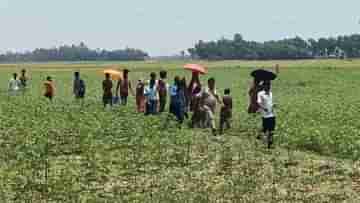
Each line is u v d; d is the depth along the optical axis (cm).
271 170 1677
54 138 2144
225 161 1795
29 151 1892
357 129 2392
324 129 2336
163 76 2917
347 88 5747
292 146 2070
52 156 1869
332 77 7544
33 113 2917
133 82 6481
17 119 2636
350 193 1425
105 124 2500
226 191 1423
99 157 1830
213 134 2333
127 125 2488
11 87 4275
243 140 2225
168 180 1542
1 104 3412
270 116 2031
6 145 1998
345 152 1917
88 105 3462
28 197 1346
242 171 1661
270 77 2595
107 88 3269
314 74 8206
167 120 2609
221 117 2433
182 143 2095
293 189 1457
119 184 1496
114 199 1339
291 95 4869
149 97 2862
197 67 2723
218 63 15312
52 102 3628
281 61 16675
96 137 2200
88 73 9600
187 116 2670
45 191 1400
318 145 2038
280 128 2414
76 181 1515
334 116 2903
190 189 1442
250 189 1447
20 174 1577
